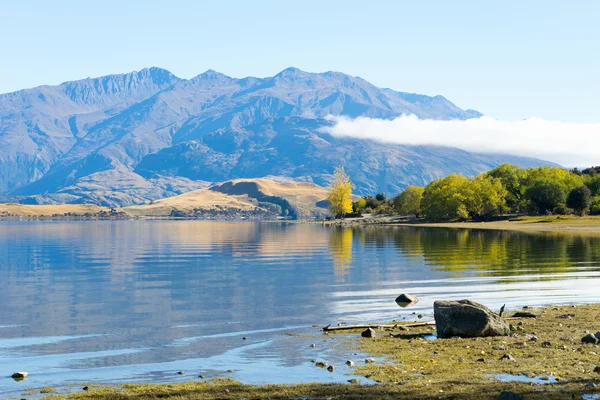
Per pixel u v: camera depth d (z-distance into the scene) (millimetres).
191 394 24984
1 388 26625
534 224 196000
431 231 180750
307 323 41219
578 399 22609
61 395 25344
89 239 168125
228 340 36125
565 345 31250
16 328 41000
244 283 64438
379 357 30156
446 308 35000
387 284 61531
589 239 128000
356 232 188375
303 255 101125
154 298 54688
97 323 42594
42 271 80500
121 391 25703
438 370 27141
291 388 25344
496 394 23438
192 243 144125
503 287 57500
